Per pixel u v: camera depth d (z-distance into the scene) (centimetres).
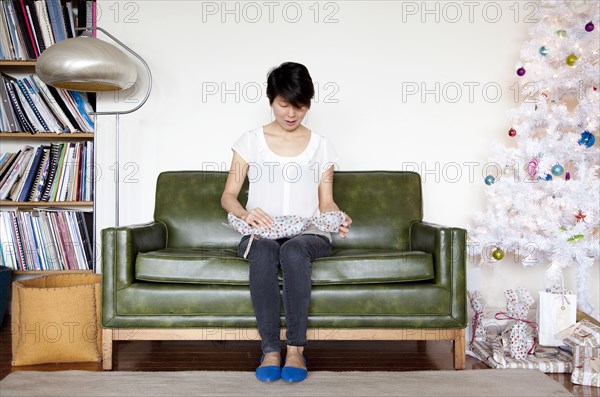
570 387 195
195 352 236
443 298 210
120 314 208
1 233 296
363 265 209
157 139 305
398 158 307
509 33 308
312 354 234
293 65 213
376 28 307
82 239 298
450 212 308
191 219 269
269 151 224
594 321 233
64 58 239
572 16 254
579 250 241
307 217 221
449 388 183
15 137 312
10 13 299
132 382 188
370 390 180
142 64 304
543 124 266
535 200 261
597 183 246
